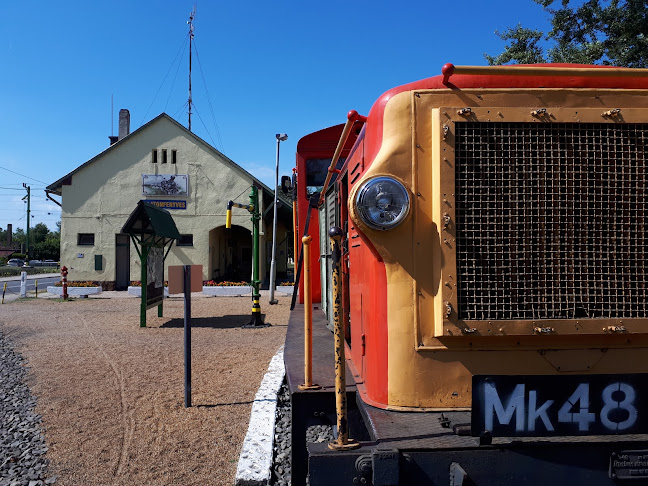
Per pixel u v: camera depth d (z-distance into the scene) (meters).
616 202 2.29
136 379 6.43
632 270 2.30
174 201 22.36
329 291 4.84
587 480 1.97
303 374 3.32
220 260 25.31
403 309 2.35
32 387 6.10
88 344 9.02
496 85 2.41
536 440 1.98
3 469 3.84
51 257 69.75
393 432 2.09
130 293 20.41
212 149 22.38
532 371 2.31
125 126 29.30
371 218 2.30
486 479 1.94
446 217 2.27
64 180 22.45
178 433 4.52
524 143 2.30
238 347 8.74
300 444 2.93
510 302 2.27
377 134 2.49
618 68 2.32
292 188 7.31
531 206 2.28
